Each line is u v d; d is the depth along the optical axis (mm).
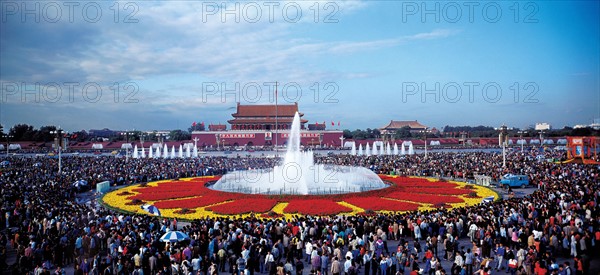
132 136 179125
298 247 25828
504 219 29391
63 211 32625
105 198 46500
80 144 159750
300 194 43750
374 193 45750
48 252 24609
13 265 23344
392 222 30656
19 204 36156
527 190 52219
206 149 147125
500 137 75375
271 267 22688
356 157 88750
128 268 21000
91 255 25469
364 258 23188
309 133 159875
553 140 164250
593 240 25938
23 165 74375
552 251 25734
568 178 51594
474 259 23250
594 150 75500
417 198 44250
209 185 56062
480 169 65500
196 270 21906
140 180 61938
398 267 23297
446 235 27000
